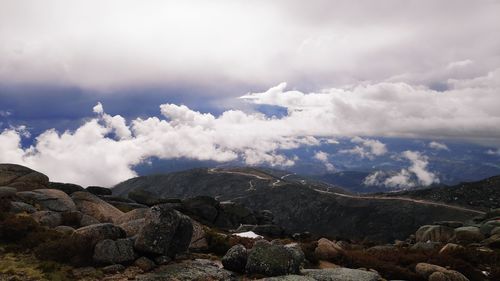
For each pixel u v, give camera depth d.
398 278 29.83
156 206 27.73
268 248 26.45
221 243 34.56
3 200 33.94
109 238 26.66
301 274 26.05
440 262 32.56
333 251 33.94
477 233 52.59
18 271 21.66
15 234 27.27
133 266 25.14
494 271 31.91
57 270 22.84
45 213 34.12
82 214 36.34
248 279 24.86
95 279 22.27
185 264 26.67
